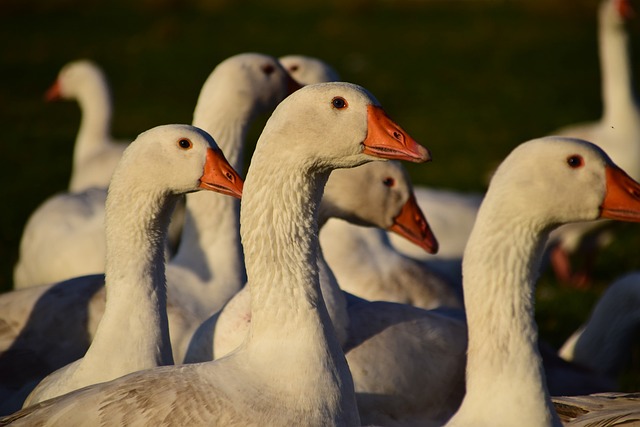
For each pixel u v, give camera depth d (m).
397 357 9.03
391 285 11.79
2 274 17.36
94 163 18.88
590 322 11.30
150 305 8.27
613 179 7.28
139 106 36.19
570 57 46.97
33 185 25.14
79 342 9.72
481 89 39.69
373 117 7.29
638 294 10.94
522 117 34.06
